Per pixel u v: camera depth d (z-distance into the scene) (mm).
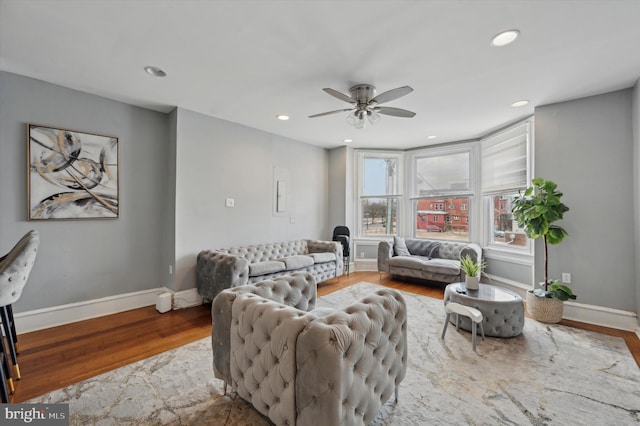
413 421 1571
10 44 2129
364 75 2570
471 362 2197
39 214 2754
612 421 1583
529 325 2922
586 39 2020
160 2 1677
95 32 1975
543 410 1669
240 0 1648
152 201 3547
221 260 3225
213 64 2406
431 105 3307
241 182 4148
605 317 2900
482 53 2207
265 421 1572
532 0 1634
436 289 4289
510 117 3729
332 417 1146
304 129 4375
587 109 3020
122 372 2041
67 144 2904
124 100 3229
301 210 5152
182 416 1610
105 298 3184
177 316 3162
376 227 5754
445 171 5230
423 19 1807
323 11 1740
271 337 1362
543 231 2938
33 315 2730
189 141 3545
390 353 1545
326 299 3807
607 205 2916
